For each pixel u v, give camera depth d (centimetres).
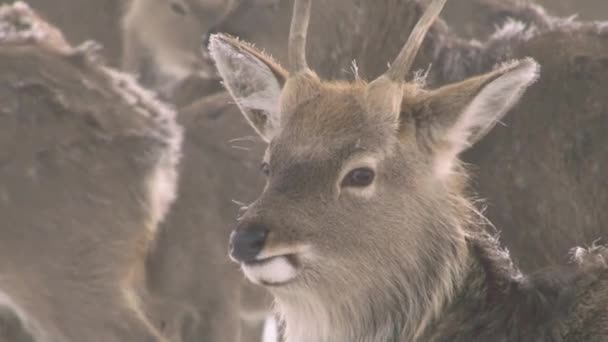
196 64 1836
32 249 1265
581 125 1225
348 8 1345
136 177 1295
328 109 884
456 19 1683
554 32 1285
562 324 852
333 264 869
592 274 863
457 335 880
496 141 1242
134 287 1306
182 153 1411
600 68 1238
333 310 884
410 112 892
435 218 889
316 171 868
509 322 870
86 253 1276
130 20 1873
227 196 1412
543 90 1240
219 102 1462
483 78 891
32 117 1269
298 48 912
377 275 880
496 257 898
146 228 1303
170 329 1366
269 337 1423
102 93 1304
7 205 1259
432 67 1298
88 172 1274
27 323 1293
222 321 1384
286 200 861
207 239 1390
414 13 1329
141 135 1299
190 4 1820
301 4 912
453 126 893
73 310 1280
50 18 1897
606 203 1217
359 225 870
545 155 1230
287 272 859
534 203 1228
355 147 871
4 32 1362
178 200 1386
